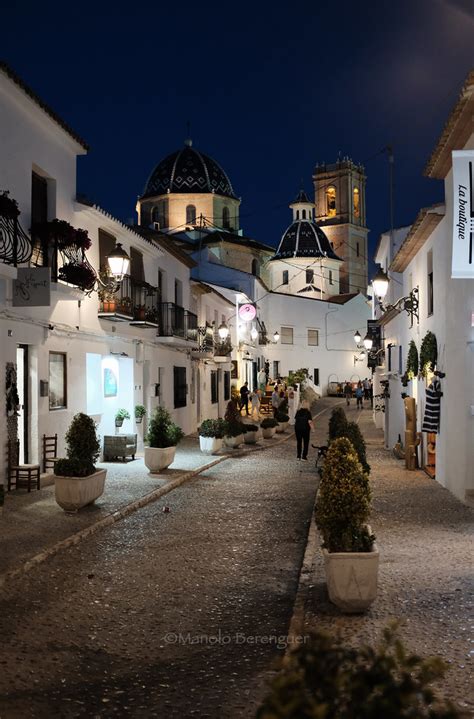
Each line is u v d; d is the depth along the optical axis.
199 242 43.62
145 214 48.81
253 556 8.94
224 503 12.79
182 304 26.00
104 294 17.05
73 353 15.55
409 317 19.11
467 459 12.13
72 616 6.59
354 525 6.49
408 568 7.78
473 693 4.58
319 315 58.06
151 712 4.66
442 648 5.39
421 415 16.86
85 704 4.79
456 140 11.48
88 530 9.93
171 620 6.52
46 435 14.09
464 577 7.37
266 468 18.11
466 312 11.89
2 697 4.86
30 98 12.81
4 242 11.56
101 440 17.81
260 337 46.78
